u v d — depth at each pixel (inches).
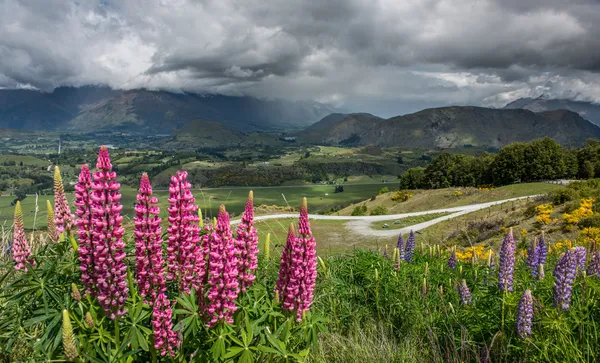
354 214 3388.3
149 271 156.1
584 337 178.2
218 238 158.4
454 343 198.8
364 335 231.8
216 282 157.2
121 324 157.8
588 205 1131.9
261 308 180.4
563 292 191.2
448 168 4333.2
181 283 165.5
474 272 298.5
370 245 1626.5
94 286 154.6
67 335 126.3
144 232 156.8
